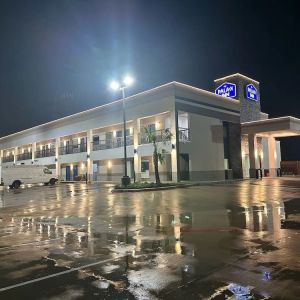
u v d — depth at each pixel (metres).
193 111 37.72
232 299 4.93
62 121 53.41
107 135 47.25
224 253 7.47
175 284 5.61
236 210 14.79
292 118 42.66
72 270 6.57
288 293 5.08
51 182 44.09
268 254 7.28
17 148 69.25
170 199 20.19
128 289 5.45
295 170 53.09
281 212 13.80
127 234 10.06
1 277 6.24
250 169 44.88
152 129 39.91
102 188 32.38
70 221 13.09
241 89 47.41
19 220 14.01
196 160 37.91
